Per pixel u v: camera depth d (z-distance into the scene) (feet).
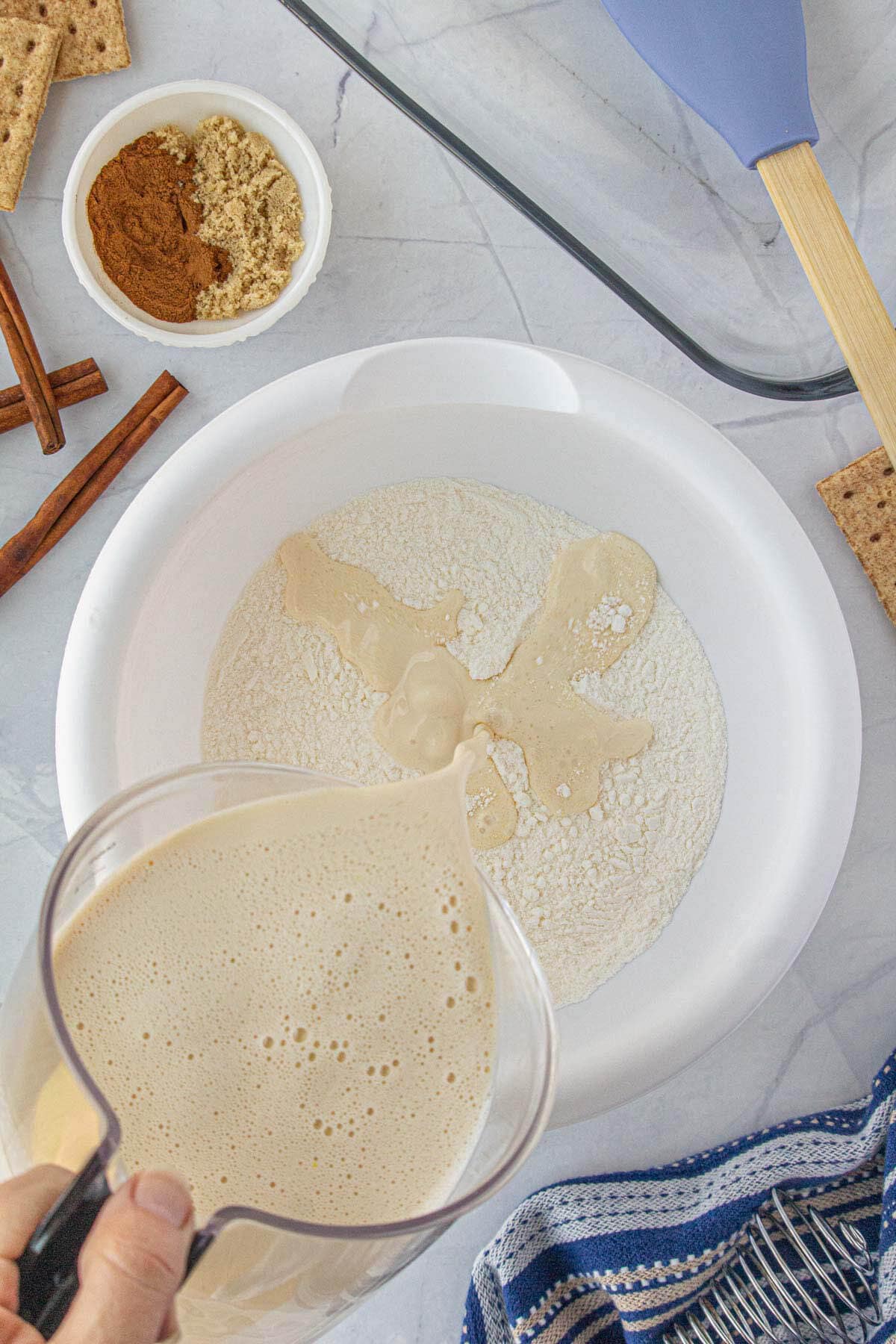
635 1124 2.27
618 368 2.23
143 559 2.01
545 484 2.21
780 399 2.22
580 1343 2.22
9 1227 1.46
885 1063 2.22
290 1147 1.62
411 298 2.22
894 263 2.21
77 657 2.00
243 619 2.19
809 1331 2.14
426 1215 1.48
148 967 1.63
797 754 2.10
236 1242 1.45
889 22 2.09
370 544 2.21
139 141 2.12
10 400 2.17
